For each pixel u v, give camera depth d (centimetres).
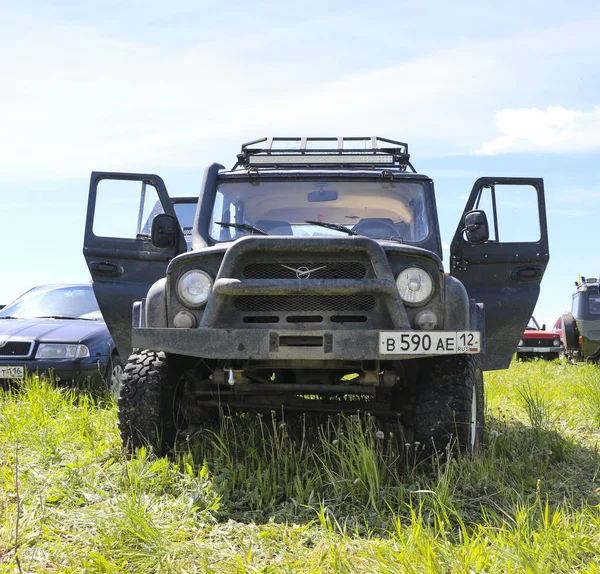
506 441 529
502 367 568
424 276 456
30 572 288
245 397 521
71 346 794
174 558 304
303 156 599
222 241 556
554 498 409
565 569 283
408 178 577
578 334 1619
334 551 296
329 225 543
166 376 483
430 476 437
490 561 288
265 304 458
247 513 378
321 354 430
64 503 379
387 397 521
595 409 709
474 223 530
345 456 430
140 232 559
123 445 482
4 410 613
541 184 559
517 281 562
